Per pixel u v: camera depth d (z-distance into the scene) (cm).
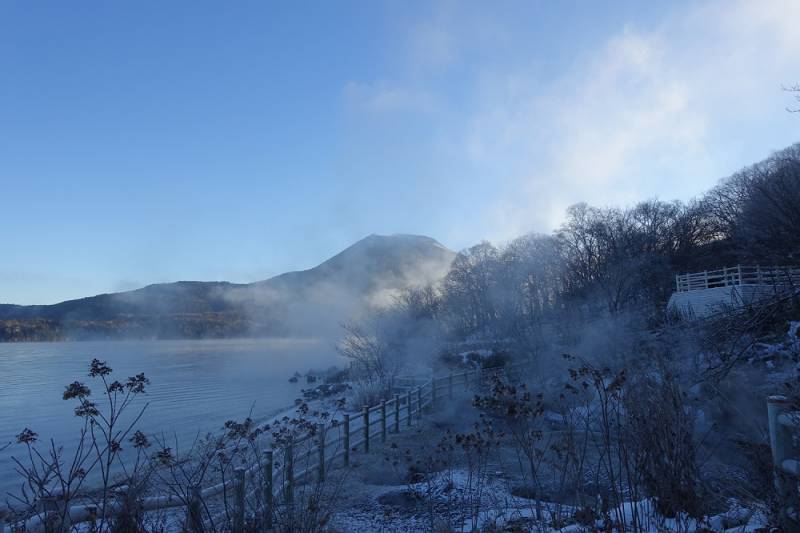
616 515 434
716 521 448
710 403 800
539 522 548
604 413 514
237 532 500
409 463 1019
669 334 1205
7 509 369
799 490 365
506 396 776
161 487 613
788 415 373
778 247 1775
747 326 1049
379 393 2283
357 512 716
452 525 632
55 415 2714
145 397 3397
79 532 439
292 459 761
